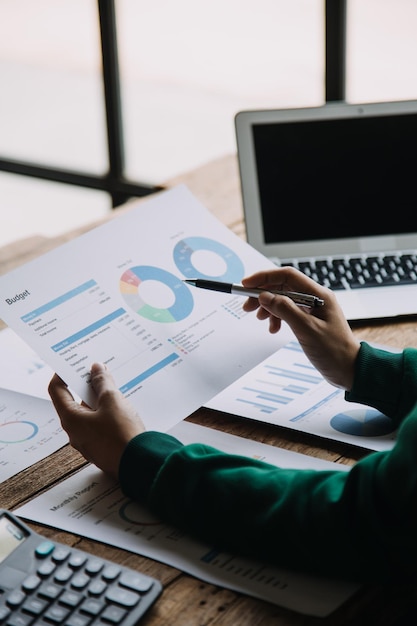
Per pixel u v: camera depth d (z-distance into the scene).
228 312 1.08
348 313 1.28
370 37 5.25
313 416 1.03
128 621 0.71
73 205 3.77
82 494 0.90
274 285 1.08
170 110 4.60
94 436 0.90
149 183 2.82
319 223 1.43
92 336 0.99
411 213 1.43
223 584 0.77
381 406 1.01
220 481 0.81
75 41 6.42
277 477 0.81
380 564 0.75
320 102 2.34
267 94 4.84
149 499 0.85
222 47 5.74
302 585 0.77
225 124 4.33
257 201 1.43
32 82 5.32
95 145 4.08
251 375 1.14
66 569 0.75
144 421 0.94
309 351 1.04
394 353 1.06
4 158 3.10
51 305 1.00
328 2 2.18
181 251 1.13
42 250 1.55
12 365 1.18
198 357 1.02
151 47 5.95
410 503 0.72
